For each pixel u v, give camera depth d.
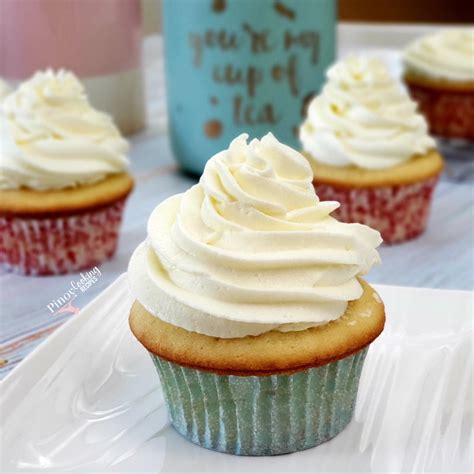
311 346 0.20
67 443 0.21
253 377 0.21
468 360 0.24
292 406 0.21
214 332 0.20
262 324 0.20
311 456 0.21
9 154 0.32
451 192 0.42
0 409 0.22
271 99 0.40
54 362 0.24
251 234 0.21
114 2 0.46
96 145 0.33
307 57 0.40
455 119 0.47
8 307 0.30
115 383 0.24
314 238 0.21
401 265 0.34
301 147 0.40
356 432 0.22
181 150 0.43
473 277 0.33
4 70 0.44
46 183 0.32
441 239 0.37
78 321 0.25
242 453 0.22
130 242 0.36
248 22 0.39
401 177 0.35
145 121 0.52
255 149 0.23
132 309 0.23
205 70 0.40
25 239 0.33
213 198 0.22
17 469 0.20
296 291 0.20
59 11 0.43
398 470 0.20
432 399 0.23
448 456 0.21
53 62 0.44
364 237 0.22
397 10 0.69
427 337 0.25
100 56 0.46
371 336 0.21
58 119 0.33
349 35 0.67
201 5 0.39
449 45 0.46
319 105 0.37
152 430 0.22
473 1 0.68
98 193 0.33
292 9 0.39
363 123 0.36
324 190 0.36
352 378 0.22
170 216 0.22
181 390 0.21
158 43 0.67
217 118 0.41
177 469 0.21
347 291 0.21
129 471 0.21
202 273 0.21
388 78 0.38
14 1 0.43
